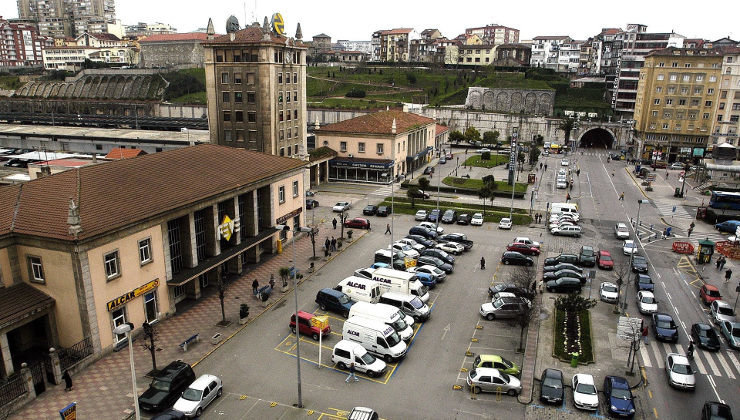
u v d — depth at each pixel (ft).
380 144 297.33
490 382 103.96
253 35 256.52
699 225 232.12
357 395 103.45
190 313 136.15
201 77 627.87
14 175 213.66
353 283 144.77
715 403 95.81
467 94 541.75
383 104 499.92
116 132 340.80
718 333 132.05
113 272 115.44
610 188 304.30
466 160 383.24
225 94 264.31
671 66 378.94
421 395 103.96
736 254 188.65
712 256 191.11
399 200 265.13
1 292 107.86
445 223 229.25
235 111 264.31
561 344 124.47
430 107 501.56
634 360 114.73
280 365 114.01
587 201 271.90
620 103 496.23
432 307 145.28
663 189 304.50
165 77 597.11
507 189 284.61
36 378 99.60
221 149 175.22
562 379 105.60
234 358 116.26
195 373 109.50
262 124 260.21
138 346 118.73
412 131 323.78
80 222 107.34
